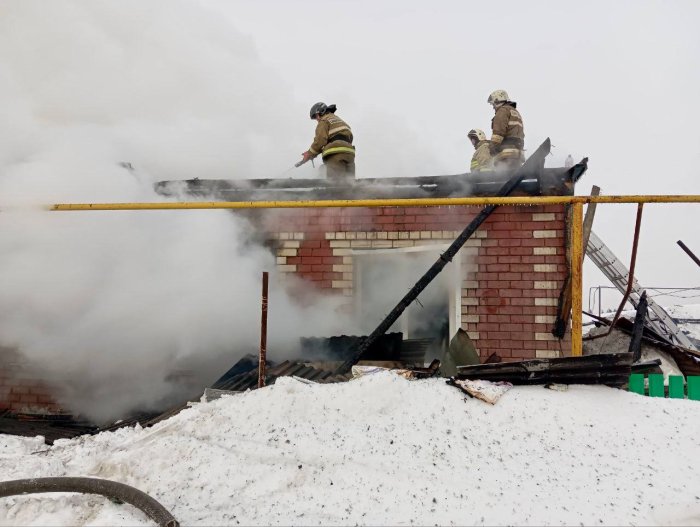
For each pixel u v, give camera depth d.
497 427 3.60
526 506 2.96
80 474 3.47
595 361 4.02
